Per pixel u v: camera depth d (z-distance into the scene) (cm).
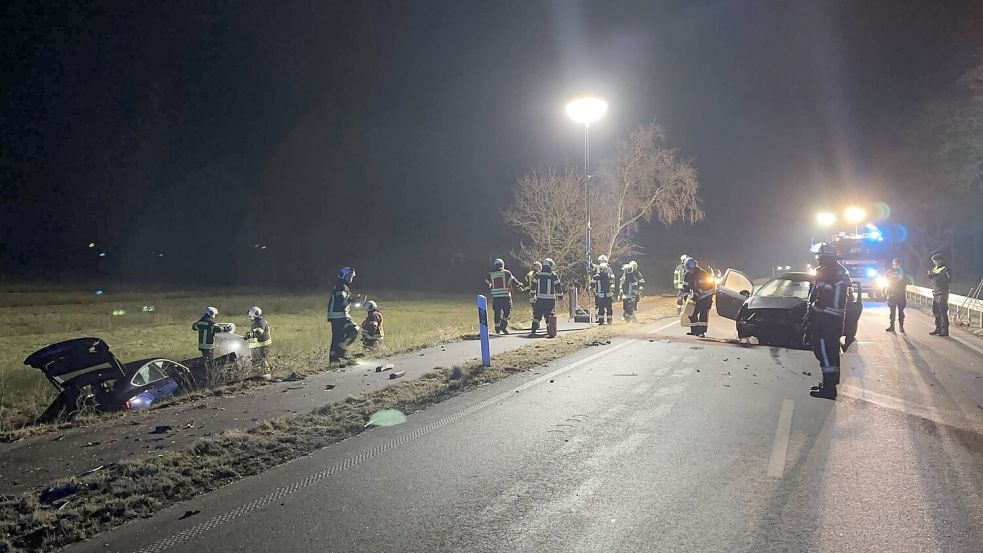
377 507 524
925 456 637
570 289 2088
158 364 991
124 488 565
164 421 792
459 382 984
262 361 1214
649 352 1309
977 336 1573
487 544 459
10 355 1627
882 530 475
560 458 638
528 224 2723
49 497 551
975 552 443
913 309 2364
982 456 637
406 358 1247
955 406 842
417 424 768
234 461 638
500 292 1658
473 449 670
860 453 646
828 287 895
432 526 488
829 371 888
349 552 450
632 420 777
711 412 812
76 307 3130
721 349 1346
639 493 547
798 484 564
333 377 1060
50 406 903
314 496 549
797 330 1338
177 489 568
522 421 777
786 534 470
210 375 1062
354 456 652
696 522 490
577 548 451
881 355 1270
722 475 587
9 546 466
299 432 732
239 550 455
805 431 726
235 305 3216
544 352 1281
